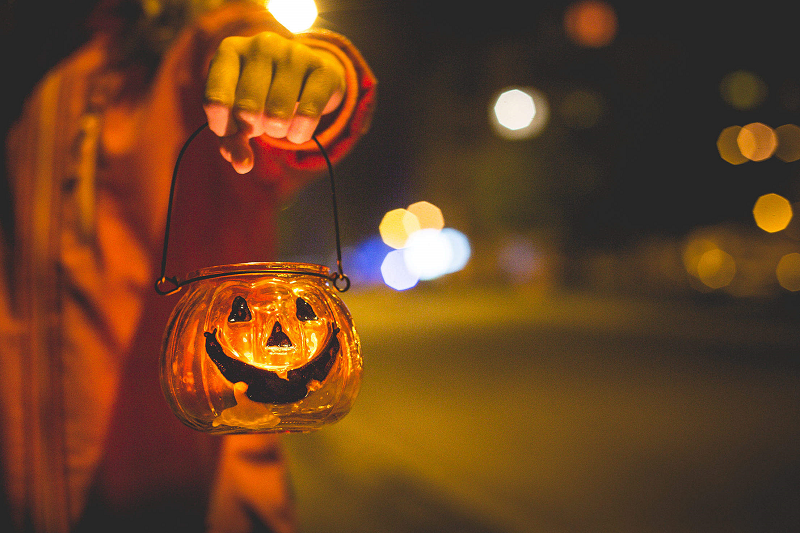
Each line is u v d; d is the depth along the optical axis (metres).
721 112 22.94
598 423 6.91
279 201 1.17
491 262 36.00
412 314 23.88
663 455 5.77
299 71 0.81
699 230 24.48
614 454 5.77
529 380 9.70
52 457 1.08
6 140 1.18
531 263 30.75
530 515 4.27
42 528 1.08
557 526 4.09
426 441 6.13
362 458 5.72
